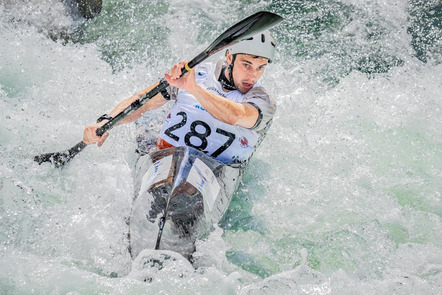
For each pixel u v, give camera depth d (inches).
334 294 533.3
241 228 629.6
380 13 1022.4
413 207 666.8
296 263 582.2
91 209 598.9
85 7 956.6
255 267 576.4
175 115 622.2
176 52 913.5
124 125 706.2
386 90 836.0
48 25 909.8
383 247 599.5
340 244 601.9
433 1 1043.9
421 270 573.6
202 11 1004.6
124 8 994.1
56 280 521.3
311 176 702.5
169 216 534.3
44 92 785.6
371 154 740.7
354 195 675.4
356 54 931.3
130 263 548.1
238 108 559.5
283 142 747.4
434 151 746.8
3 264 532.1
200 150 608.7
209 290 526.9
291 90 829.2
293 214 650.8
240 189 678.5
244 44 584.1
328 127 774.5
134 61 887.1
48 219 590.9
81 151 691.4
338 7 1036.5
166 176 561.0
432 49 942.4
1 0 886.4
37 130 721.0
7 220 584.7
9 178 631.8
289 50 934.4
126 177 620.7
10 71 804.6
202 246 554.6
